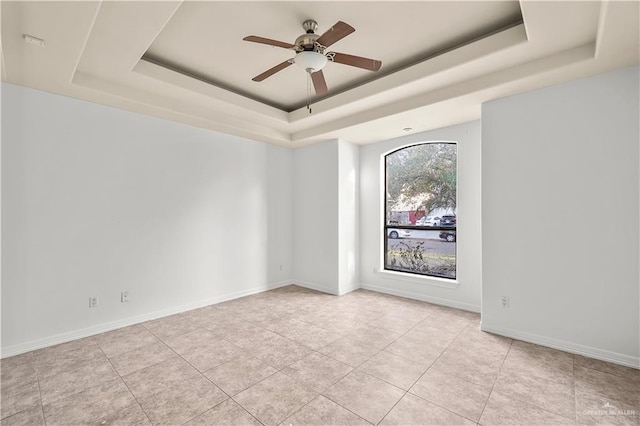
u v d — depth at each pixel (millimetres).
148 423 1910
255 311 4012
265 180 5059
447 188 4395
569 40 2330
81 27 1985
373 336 3205
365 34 2598
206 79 3414
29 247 2906
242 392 2225
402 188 4852
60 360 2697
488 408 2033
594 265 2693
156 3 1900
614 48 2230
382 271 4906
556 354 2771
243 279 4730
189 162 4102
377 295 4766
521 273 3066
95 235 3297
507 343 3008
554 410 2008
